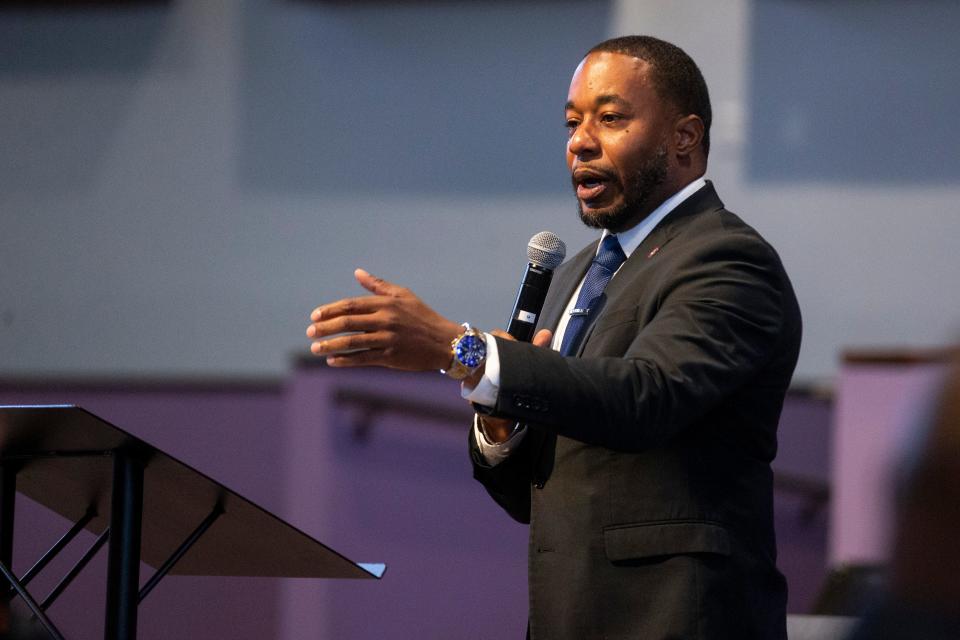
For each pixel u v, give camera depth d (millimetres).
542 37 15375
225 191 16078
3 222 16469
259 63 16047
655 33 15016
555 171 15312
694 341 5840
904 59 14461
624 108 6848
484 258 15430
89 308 16281
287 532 5598
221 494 5285
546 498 6348
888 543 1735
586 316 6652
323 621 15156
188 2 16203
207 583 15344
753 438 6355
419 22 15688
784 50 14719
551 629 6164
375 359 5402
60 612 14875
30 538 14938
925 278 14344
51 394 16188
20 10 16469
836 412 13125
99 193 16328
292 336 15883
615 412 5504
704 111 7020
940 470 1671
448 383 15430
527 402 5465
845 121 14586
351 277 15742
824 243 14570
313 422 15594
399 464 15391
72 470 5633
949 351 1716
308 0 15930
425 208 15609
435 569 15180
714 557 5984
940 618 1697
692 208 6809
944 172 14352
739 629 6000
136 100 16281
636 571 6012
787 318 6355
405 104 15711
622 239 6980
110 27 16344
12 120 16500
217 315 16031
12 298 16406
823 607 7301
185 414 15914
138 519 5238
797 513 14422
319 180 15891
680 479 6090
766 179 14703
